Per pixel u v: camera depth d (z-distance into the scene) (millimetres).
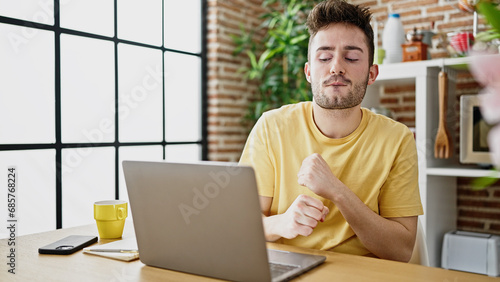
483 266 2395
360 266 957
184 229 879
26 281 877
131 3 2857
